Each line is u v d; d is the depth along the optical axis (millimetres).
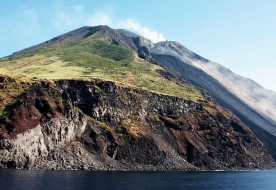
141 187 108250
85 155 182875
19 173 129750
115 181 120938
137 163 199125
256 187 134625
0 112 171500
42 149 168625
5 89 189250
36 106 181375
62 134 180250
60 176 126500
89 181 115438
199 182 138750
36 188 90375
